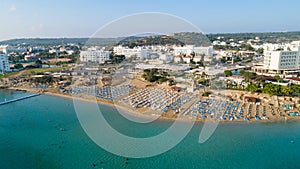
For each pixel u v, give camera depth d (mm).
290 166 40000
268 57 116500
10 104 79688
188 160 41062
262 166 39906
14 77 120062
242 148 45625
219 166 39688
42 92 95562
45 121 61281
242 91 83062
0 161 41375
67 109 72312
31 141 49125
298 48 114875
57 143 47812
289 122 58594
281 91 75062
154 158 41156
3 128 56812
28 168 39344
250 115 62125
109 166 39344
